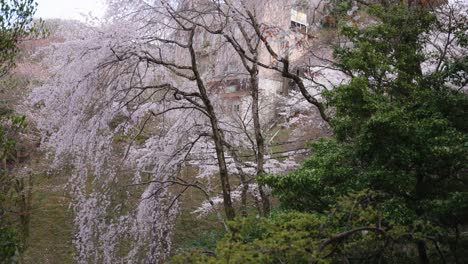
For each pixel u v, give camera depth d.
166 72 9.97
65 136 8.50
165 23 9.36
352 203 4.87
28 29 9.89
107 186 9.36
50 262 12.57
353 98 6.04
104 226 9.38
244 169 11.66
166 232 10.36
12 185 11.41
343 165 6.13
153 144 10.14
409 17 7.18
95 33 8.77
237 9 9.62
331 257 4.61
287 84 15.91
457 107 6.07
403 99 6.55
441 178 5.81
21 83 12.34
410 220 5.20
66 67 8.66
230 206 8.59
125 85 9.14
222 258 3.97
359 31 7.30
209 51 10.53
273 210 8.86
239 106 12.54
